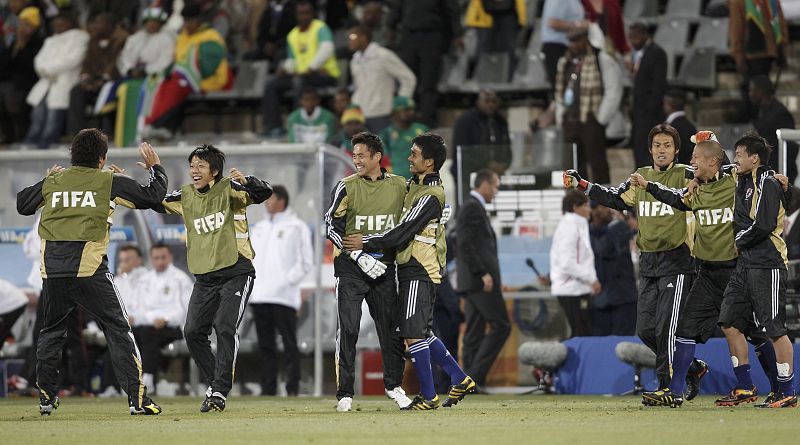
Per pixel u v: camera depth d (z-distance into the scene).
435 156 30.64
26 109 69.88
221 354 30.84
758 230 30.23
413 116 55.41
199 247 30.98
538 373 46.00
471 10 62.91
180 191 31.34
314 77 62.81
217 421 27.59
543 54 57.41
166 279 48.03
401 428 24.73
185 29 65.38
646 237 31.55
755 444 20.45
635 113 51.75
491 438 21.97
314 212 47.47
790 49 62.03
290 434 23.36
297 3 63.91
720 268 31.66
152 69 64.38
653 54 51.31
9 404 40.56
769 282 30.81
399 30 65.38
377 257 30.72
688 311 31.78
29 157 47.84
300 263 46.50
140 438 22.73
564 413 29.72
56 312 29.73
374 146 30.69
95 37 66.38
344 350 31.06
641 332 32.12
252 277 31.38
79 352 47.12
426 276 30.56
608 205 32.22
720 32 64.38
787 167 42.91
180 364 48.78
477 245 44.34
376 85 58.53
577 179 32.31
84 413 32.59
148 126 63.81
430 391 31.64
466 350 45.25
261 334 46.78
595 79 52.03
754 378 40.91
